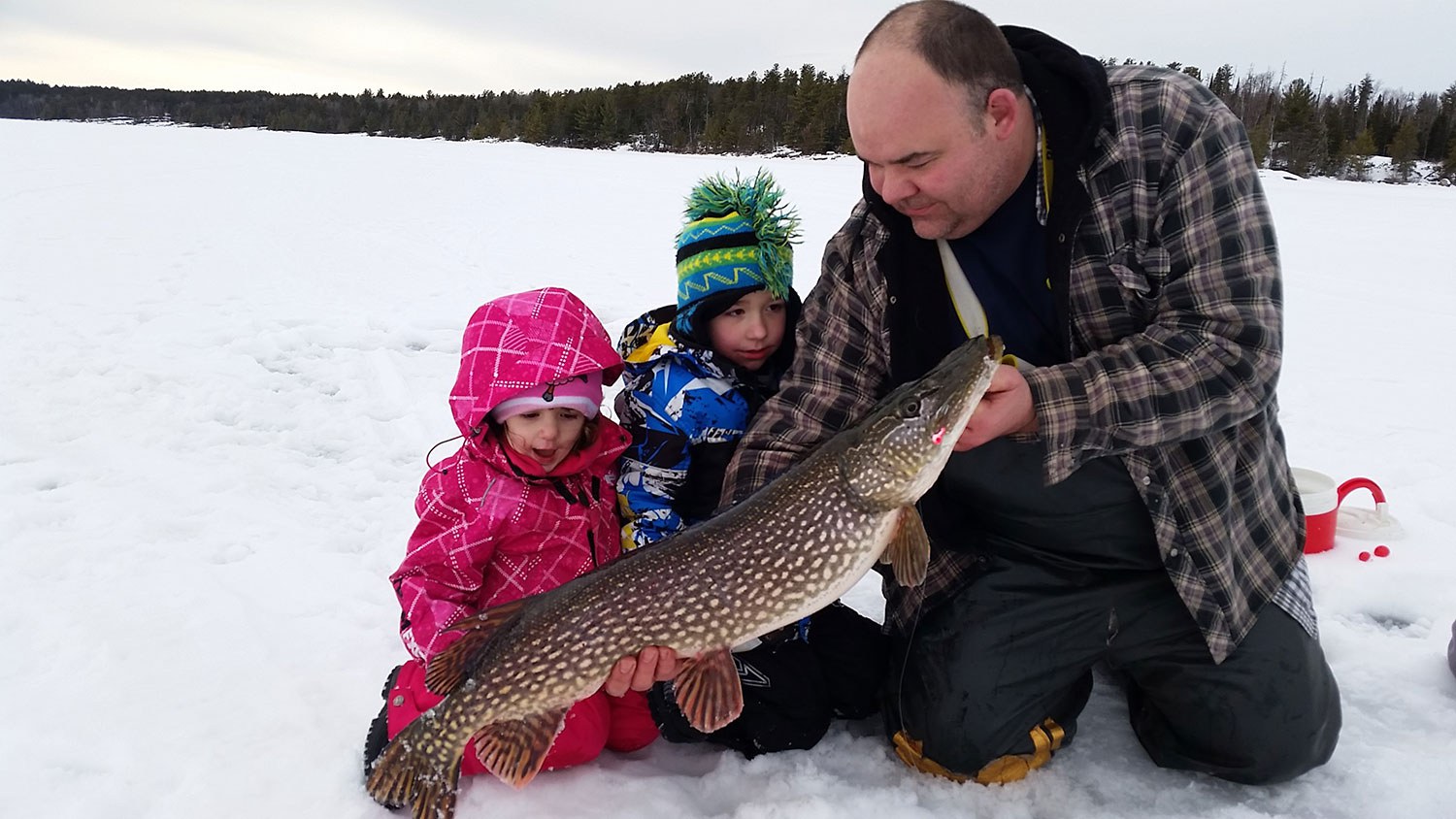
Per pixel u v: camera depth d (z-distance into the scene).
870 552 1.20
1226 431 1.23
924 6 1.18
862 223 1.41
